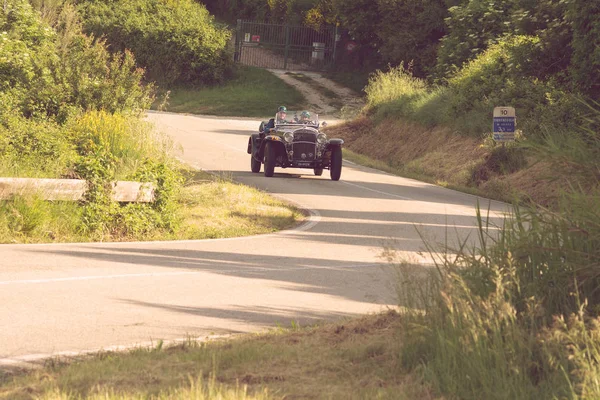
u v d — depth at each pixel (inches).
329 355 484.7
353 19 4692.4
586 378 382.6
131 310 672.4
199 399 386.9
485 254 530.3
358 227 1320.1
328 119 4055.1
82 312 655.8
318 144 2021.4
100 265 874.1
